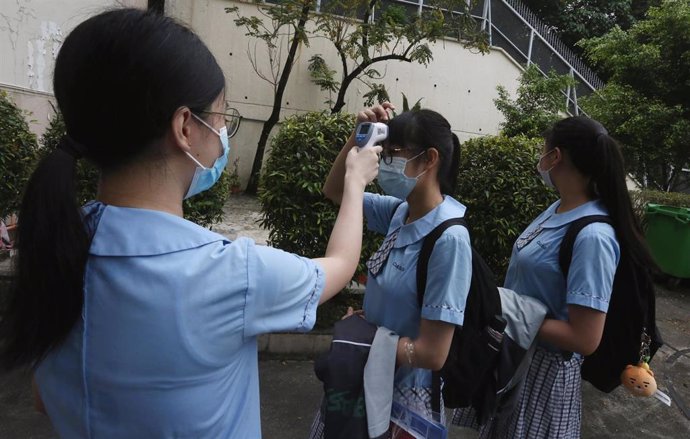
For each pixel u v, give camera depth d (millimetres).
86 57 748
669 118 7109
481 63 10320
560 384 1746
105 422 802
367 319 1615
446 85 10203
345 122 3424
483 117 10523
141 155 809
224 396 854
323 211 3352
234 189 9258
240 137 9398
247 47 9102
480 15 10203
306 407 2932
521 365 1664
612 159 1644
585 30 15516
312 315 933
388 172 1484
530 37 10812
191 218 3664
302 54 9398
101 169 835
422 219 1470
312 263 966
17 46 5074
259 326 862
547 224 1792
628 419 3213
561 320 1693
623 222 1654
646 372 1744
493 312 1519
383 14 8531
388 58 8594
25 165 3500
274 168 3389
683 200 6375
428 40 8469
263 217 3678
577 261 1598
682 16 6738
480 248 3682
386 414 1409
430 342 1365
